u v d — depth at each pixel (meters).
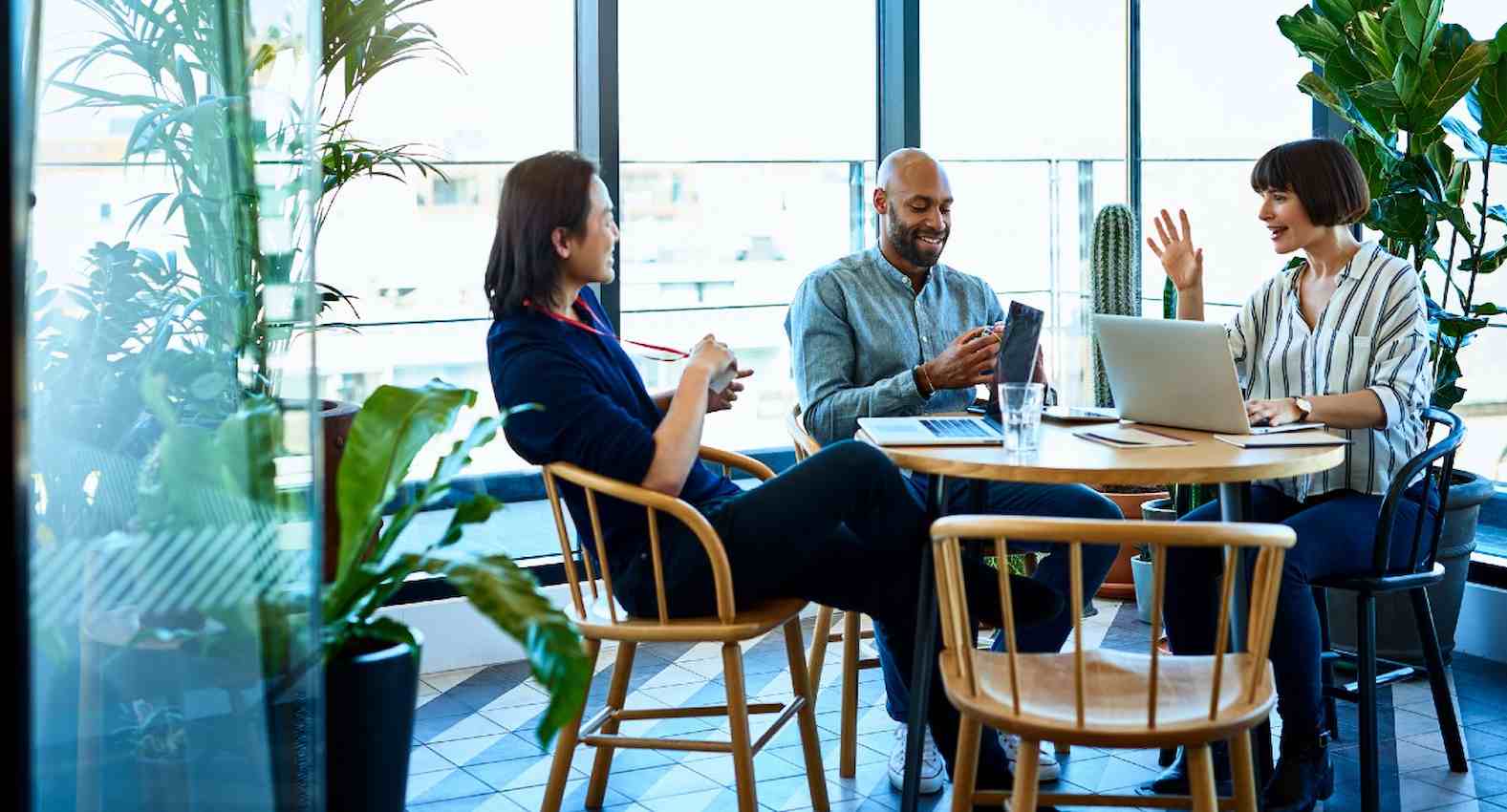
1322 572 2.85
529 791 3.07
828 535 2.60
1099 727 1.92
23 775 1.30
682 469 2.55
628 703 3.62
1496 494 4.23
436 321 4.22
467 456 2.33
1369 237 4.26
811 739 2.89
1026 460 2.41
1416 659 3.70
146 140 1.91
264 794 1.99
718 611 2.55
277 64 2.06
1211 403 2.67
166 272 1.93
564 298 2.68
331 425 2.89
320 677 2.04
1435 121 3.61
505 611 2.03
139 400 1.89
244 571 1.98
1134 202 4.95
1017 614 2.64
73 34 1.83
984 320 3.54
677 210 4.39
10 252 1.27
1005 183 4.84
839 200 4.65
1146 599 4.23
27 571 1.30
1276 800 2.78
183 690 1.91
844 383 3.31
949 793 3.02
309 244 2.07
